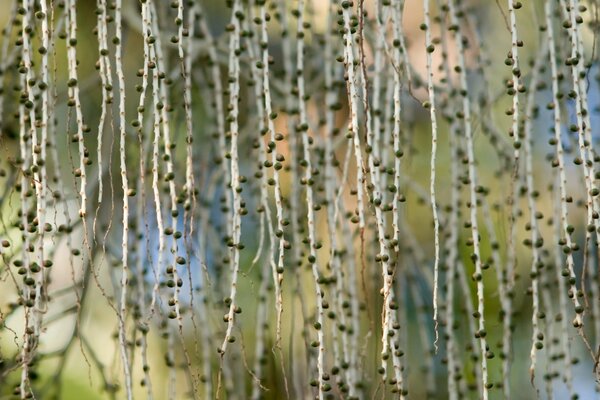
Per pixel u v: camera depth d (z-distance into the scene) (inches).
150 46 103.7
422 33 137.9
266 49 109.6
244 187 130.6
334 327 109.7
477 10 137.6
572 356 127.0
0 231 123.1
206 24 126.8
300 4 116.1
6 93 124.5
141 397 128.8
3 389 122.9
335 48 126.6
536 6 135.0
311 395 116.6
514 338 131.2
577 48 104.2
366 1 129.3
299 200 121.4
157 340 129.0
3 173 119.0
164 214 113.7
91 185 126.6
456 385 117.5
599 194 98.5
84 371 129.6
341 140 124.0
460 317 132.7
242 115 133.6
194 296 124.1
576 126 104.0
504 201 127.9
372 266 122.6
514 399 129.3
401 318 125.9
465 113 111.3
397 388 95.4
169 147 102.0
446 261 120.0
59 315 125.3
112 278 120.7
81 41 135.5
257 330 123.4
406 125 132.0
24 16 105.3
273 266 100.2
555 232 120.4
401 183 131.5
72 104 103.3
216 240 126.0
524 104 128.7
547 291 119.3
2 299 123.9
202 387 127.4
